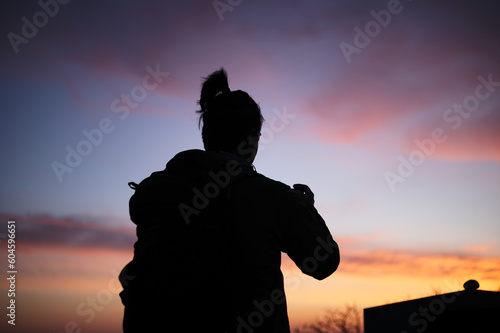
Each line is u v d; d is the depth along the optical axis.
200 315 1.11
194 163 1.31
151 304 1.14
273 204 1.24
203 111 1.51
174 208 1.21
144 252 1.18
